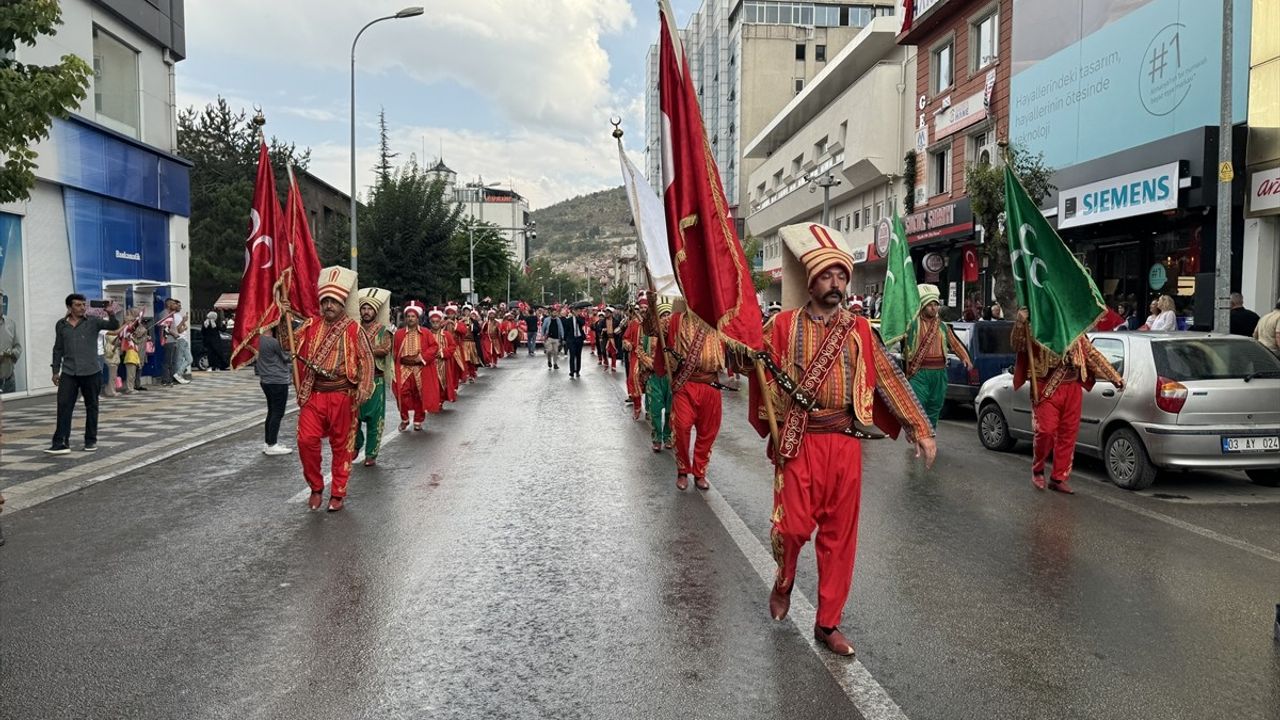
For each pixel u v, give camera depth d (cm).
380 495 821
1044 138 2120
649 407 1092
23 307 1742
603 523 710
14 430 1266
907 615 493
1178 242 1788
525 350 4416
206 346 2516
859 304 1364
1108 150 1867
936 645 449
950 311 2738
